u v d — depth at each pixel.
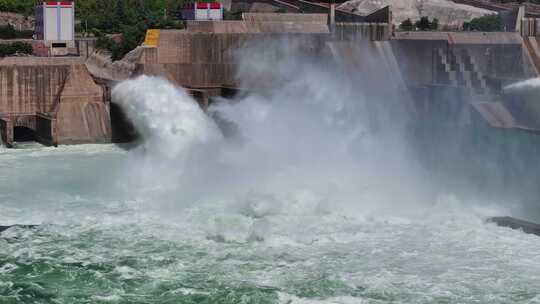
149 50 109.81
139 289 48.12
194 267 51.59
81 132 101.56
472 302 45.81
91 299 46.78
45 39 120.81
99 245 55.94
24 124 103.19
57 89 104.69
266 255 53.84
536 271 50.53
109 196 71.19
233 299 46.50
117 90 102.38
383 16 119.81
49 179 78.62
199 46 111.62
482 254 53.78
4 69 101.81
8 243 56.25
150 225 60.78
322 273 50.28
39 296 47.22
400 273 50.28
